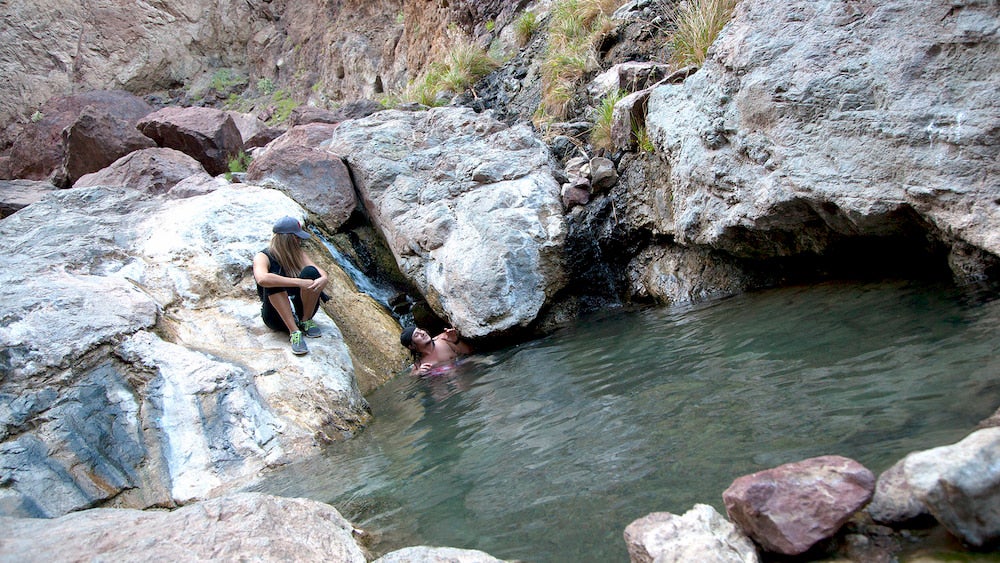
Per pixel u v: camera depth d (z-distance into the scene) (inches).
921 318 135.9
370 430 175.0
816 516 71.4
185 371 173.6
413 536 100.1
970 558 63.4
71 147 376.8
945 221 151.9
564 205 265.1
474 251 248.7
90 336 172.6
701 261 233.5
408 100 400.5
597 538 85.2
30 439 151.5
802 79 181.8
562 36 354.0
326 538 96.0
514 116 351.6
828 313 159.5
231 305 216.8
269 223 249.6
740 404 115.8
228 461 157.2
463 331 242.8
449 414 165.3
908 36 163.8
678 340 174.2
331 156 298.5
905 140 158.7
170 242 232.5
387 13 658.8
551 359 194.9
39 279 196.5
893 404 98.2
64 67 688.4
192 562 84.4
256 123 498.6
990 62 148.3
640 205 248.8
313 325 209.5
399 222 270.1
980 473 64.3
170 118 393.1
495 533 94.3
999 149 144.1
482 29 464.1
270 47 756.6
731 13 257.8
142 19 726.5
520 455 121.6
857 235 183.3
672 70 278.4
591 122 298.8
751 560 70.2
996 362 102.7
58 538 96.0
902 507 71.4
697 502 86.0
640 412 126.1
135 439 157.8
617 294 257.9
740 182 201.9
